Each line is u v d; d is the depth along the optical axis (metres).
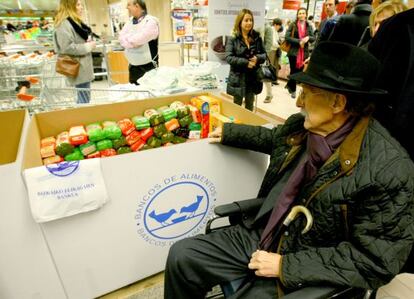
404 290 1.46
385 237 0.85
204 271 1.16
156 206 1.43
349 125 0.97
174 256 1.19
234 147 1.48
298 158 1.22
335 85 0.89
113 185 1.27
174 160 1.37
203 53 5.70
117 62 5.05
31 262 1.23
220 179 1.56
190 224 1.61
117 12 8.04
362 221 0.89
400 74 1.14
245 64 3.16
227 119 1.73
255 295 1.01
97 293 1.50
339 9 4.69
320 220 0.98
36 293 1.31
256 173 1.67
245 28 3.11
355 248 0.90
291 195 1.10
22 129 1.35
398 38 1.15
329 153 0.99
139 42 3.15
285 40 4.79
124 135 1.60
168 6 6.24
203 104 1.78
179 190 1.46
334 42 0.92
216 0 3.56
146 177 1.33
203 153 1.44
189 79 2.31
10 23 5.53
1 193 1.06
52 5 5.25
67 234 1.26
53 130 1.61
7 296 1.24
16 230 1.14
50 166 1.10
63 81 3.03
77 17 2.92
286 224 1.06
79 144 1.49
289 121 1.30
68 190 1.15
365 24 2.44
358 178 0.90
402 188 0.84
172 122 1.73
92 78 3.22
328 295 0.87
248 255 1.17
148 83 2.31
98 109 1.69
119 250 1.44
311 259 0.94
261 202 1.31
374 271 0.85
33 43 4.57
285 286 0.94
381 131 0.94
